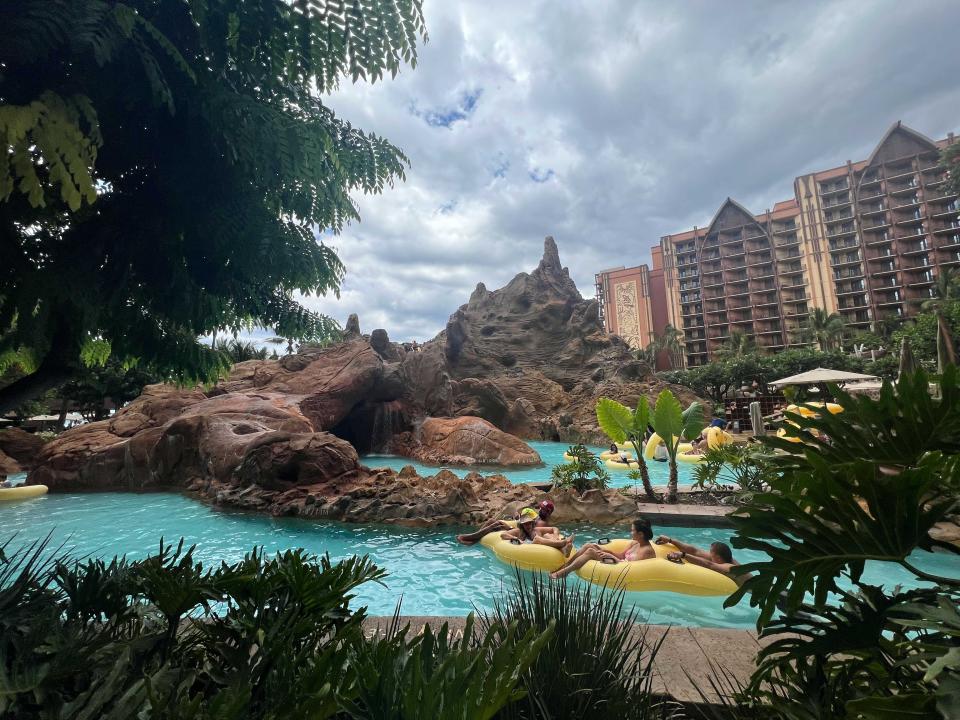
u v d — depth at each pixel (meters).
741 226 78.56
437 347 29.77
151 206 3.05
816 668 1.69
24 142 1.72
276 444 12.97
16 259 2.67
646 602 5.89
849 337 61.69
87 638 1.55
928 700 1.19
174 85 2.57
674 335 75.75
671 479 11.15
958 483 1.38
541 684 1.76
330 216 3.47
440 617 3.41
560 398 38.56
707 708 2.43
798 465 1.65
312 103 3.32
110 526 10.54
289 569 1.78
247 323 3.84
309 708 1.22
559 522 10.26
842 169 70.50
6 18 1.88
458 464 21.28
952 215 62.59
